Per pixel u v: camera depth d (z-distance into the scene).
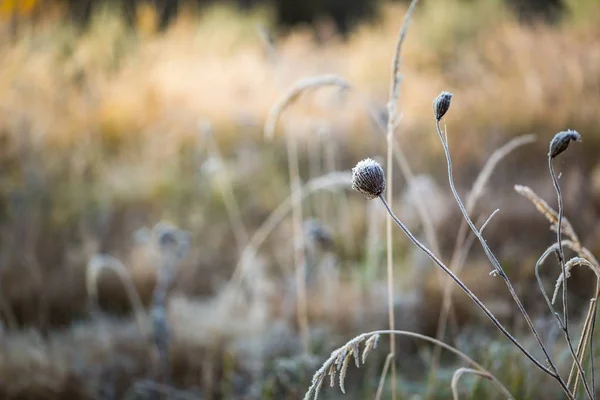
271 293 3.45
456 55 8.00
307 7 14.55
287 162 5.47
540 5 9.64
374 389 2.55
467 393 2.29
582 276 3.37
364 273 3.46
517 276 3.39
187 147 5.87
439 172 5.04
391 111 1.89
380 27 9.81
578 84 5.66
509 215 4.02
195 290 3.71
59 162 5.13
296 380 2.51
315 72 8.02
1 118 5.21
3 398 2.69
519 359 2.34
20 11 6.54
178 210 4.74
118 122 6.09
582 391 1.93
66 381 2.74
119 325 3.17
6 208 4.36
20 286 3.51
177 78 7.46
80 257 3.79
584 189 4.21
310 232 2.90
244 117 6.22
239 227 4.40
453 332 2.90
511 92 5.94
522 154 5.07
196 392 2.77
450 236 3.98
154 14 8.31
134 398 2.64
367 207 4.39
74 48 6.90
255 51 9.35
